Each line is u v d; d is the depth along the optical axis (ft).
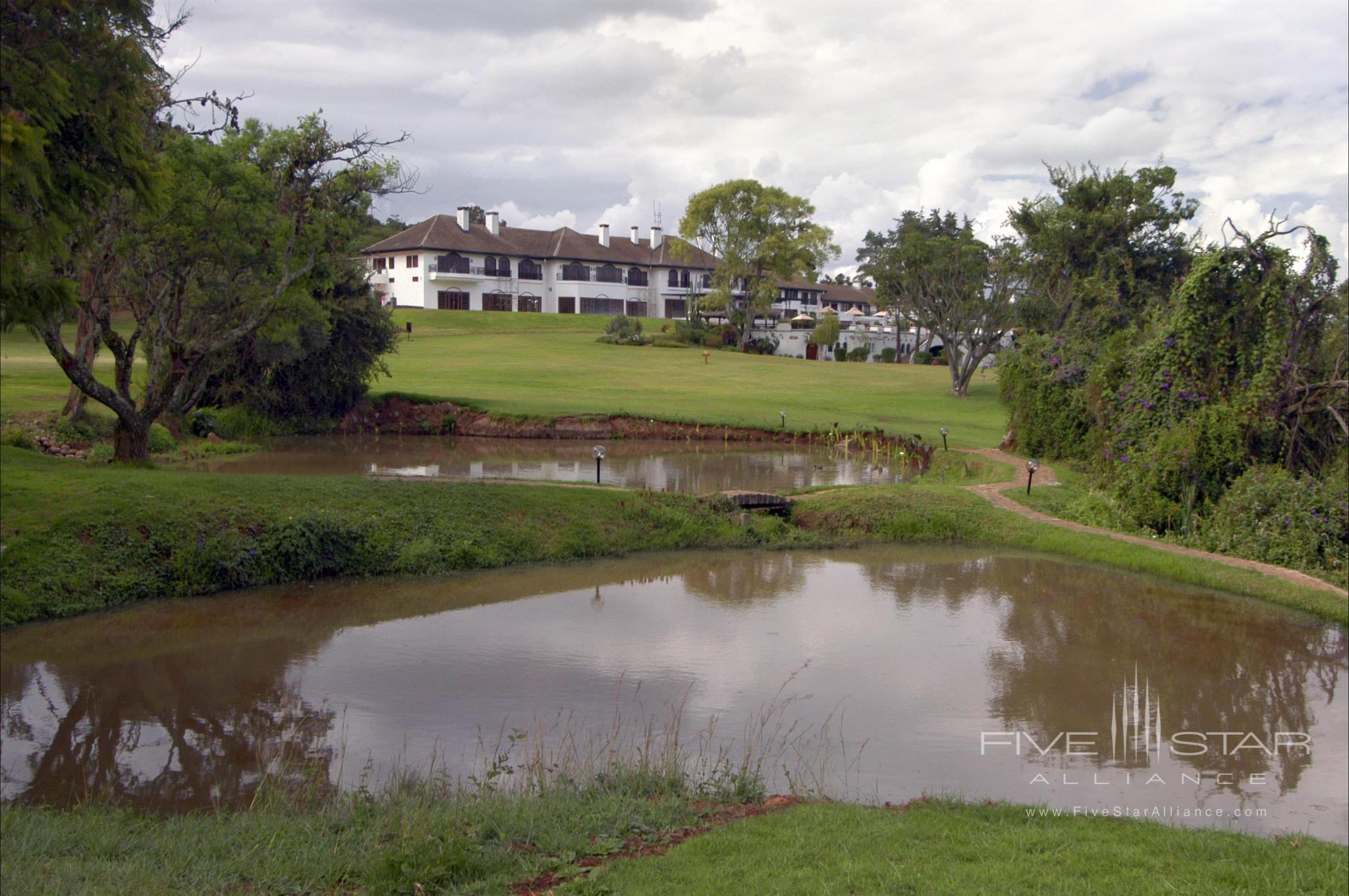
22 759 33.27
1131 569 62.28
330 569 57.98
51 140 39.83
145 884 20.47
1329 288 75.05
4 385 118.01
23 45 38.06
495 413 132.46
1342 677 42.37
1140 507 72.43
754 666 43.04
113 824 26.22
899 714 37.60
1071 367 101.40
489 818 24.62
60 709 37.73
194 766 32.78
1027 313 149.28
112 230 65.57
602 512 68.49
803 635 47.88
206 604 51.85
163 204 64.95
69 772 32.37
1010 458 103.14
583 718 36.73
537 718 36.68
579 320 282.56
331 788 30.60
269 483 63.93
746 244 263.08
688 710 37.78
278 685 40.34
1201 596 55.77
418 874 20.47
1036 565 63.82
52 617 48.29
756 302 273.33
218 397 124.47
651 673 42.04
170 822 26.66
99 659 43.34
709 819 25.75
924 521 72.02
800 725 36.37
